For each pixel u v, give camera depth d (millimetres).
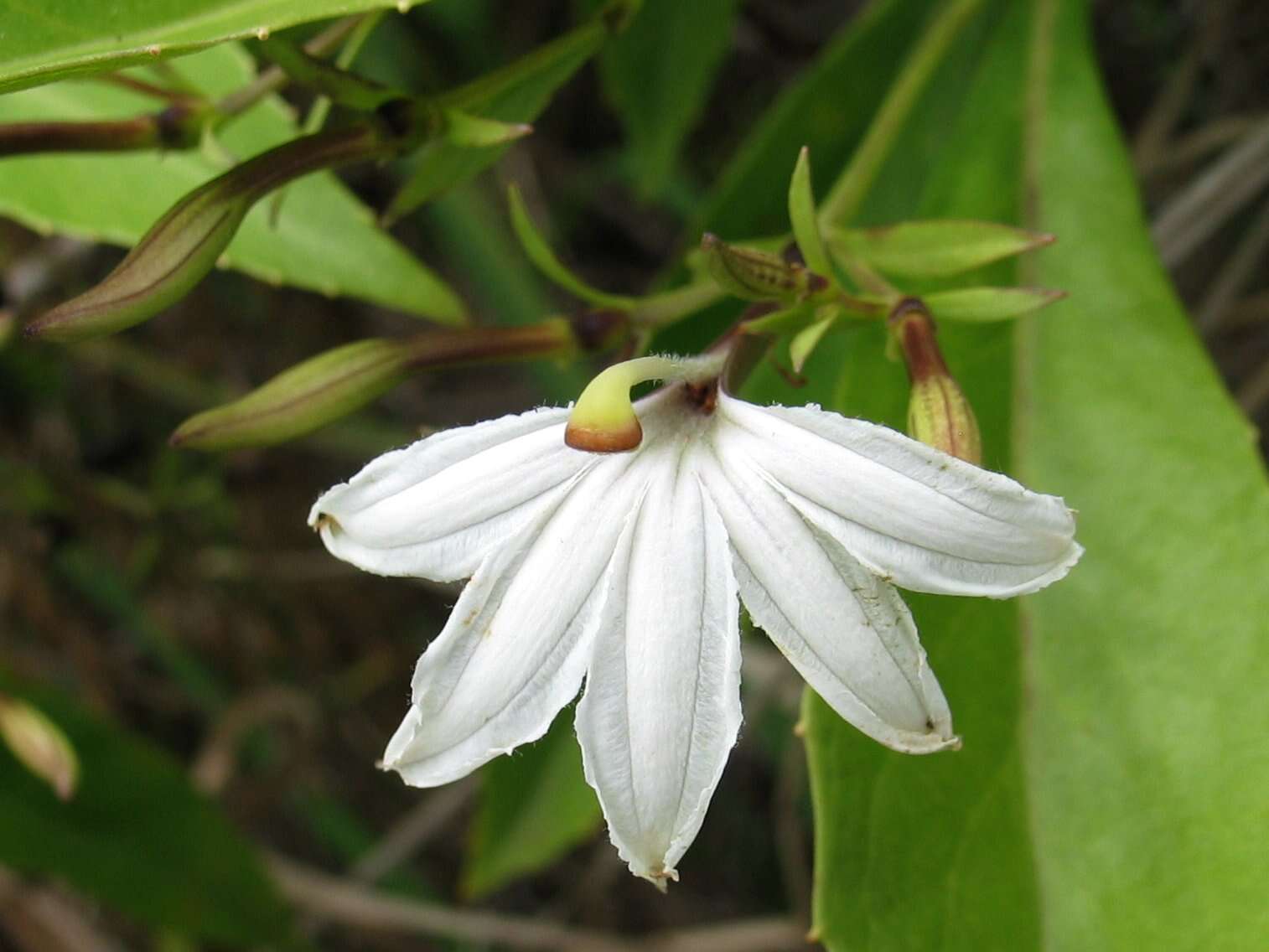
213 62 91
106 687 163
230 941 129
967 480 53
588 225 164
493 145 73
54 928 154
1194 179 119
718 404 58
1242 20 116
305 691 165
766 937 132
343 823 163
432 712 55
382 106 69
